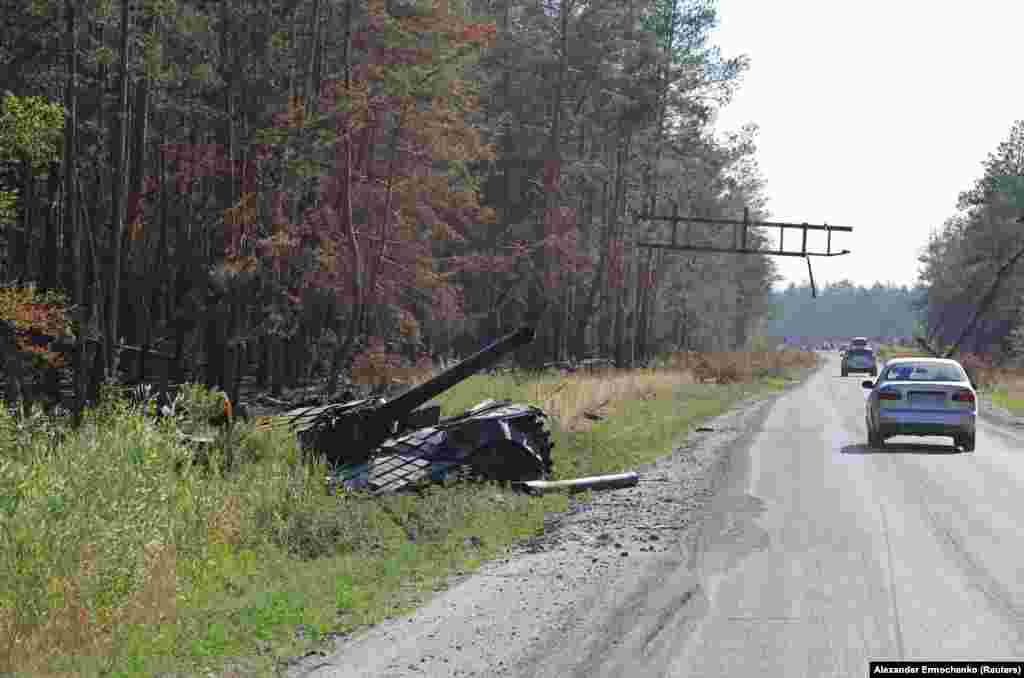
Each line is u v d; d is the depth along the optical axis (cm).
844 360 7175
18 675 680
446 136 3631
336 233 3506
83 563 812
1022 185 8988
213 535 1069
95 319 2630
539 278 5247
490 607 842
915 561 973
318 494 1313
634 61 5356
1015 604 805
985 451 2095
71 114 2573
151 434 1146
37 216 3681
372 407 1611
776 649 690
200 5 3272
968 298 10350
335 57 3819
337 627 798
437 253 5203
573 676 647
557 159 5047
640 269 6494
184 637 761
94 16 2708
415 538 1196
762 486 1530
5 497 874
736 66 5566
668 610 802
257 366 4044
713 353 5775
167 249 3978
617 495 1506
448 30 3488
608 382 3488
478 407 1766
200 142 3778
